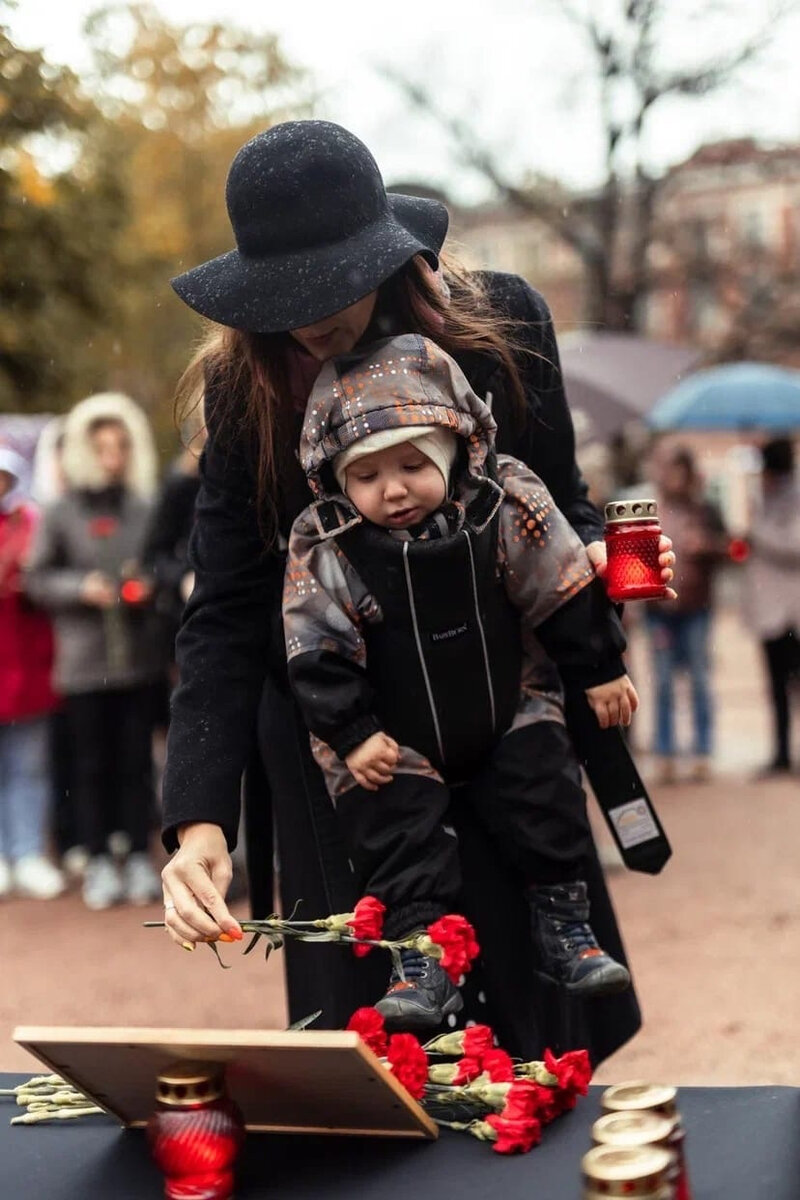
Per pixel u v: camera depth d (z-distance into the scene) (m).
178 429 2.89
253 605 2.77
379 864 2.65
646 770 11.66
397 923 2.61
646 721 14.38
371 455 2.50
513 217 23.09
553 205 20.73
